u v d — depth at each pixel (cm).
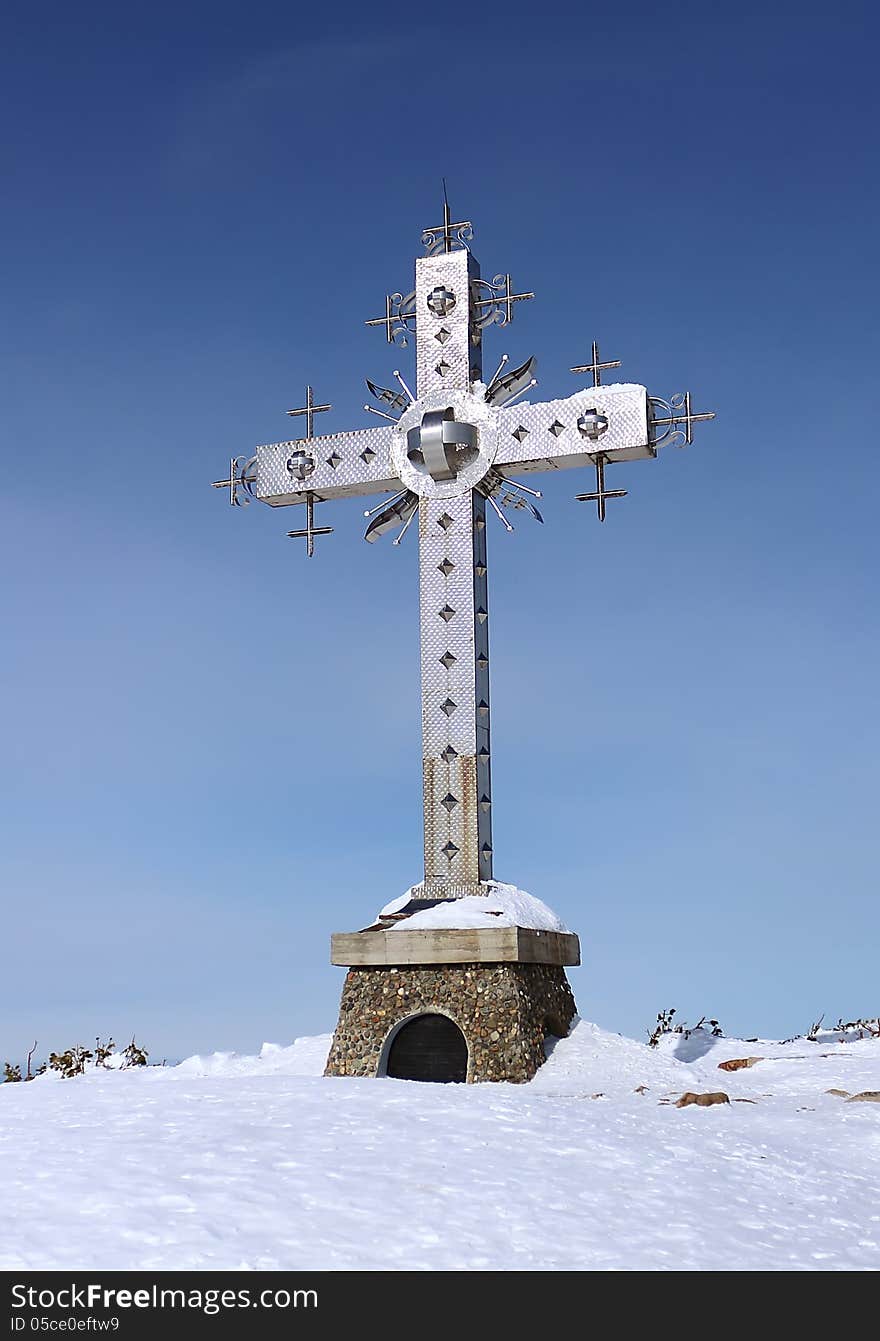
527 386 2223
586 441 2089
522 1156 1288
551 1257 1044
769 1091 1934
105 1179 1172
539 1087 1833
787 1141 1478
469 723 2114
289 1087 1631
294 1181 1173
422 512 2178
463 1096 1567
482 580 2195
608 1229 1111
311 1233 1058
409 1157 1259
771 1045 2573
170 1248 1018
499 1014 1914
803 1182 1309
